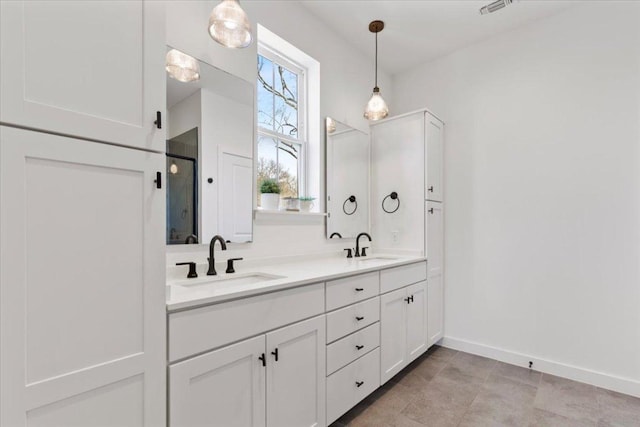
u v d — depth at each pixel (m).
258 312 1.29
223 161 1.81
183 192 1.63
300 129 2.50
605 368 2.15
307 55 2.37
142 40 0.96
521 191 2.52
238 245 1.89
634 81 2.08
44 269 0.77
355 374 1.80
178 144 1.61
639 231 2.05
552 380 2.25
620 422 1.77
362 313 1.86
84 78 0.84
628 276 2.08
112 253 0.89
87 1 0.85
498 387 2.15
